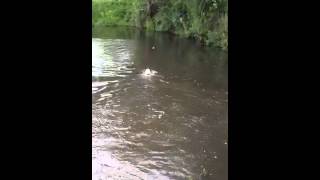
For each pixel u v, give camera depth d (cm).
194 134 816
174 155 719
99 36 2317
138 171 657
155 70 1374
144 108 972
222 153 729
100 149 738
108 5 3092
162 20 2522
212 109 969
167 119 900
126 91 1119
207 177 641
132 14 2955
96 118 898
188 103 1012
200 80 1239
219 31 1795
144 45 1947
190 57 1609
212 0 1836
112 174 646
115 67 1427
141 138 793
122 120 889
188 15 2134
